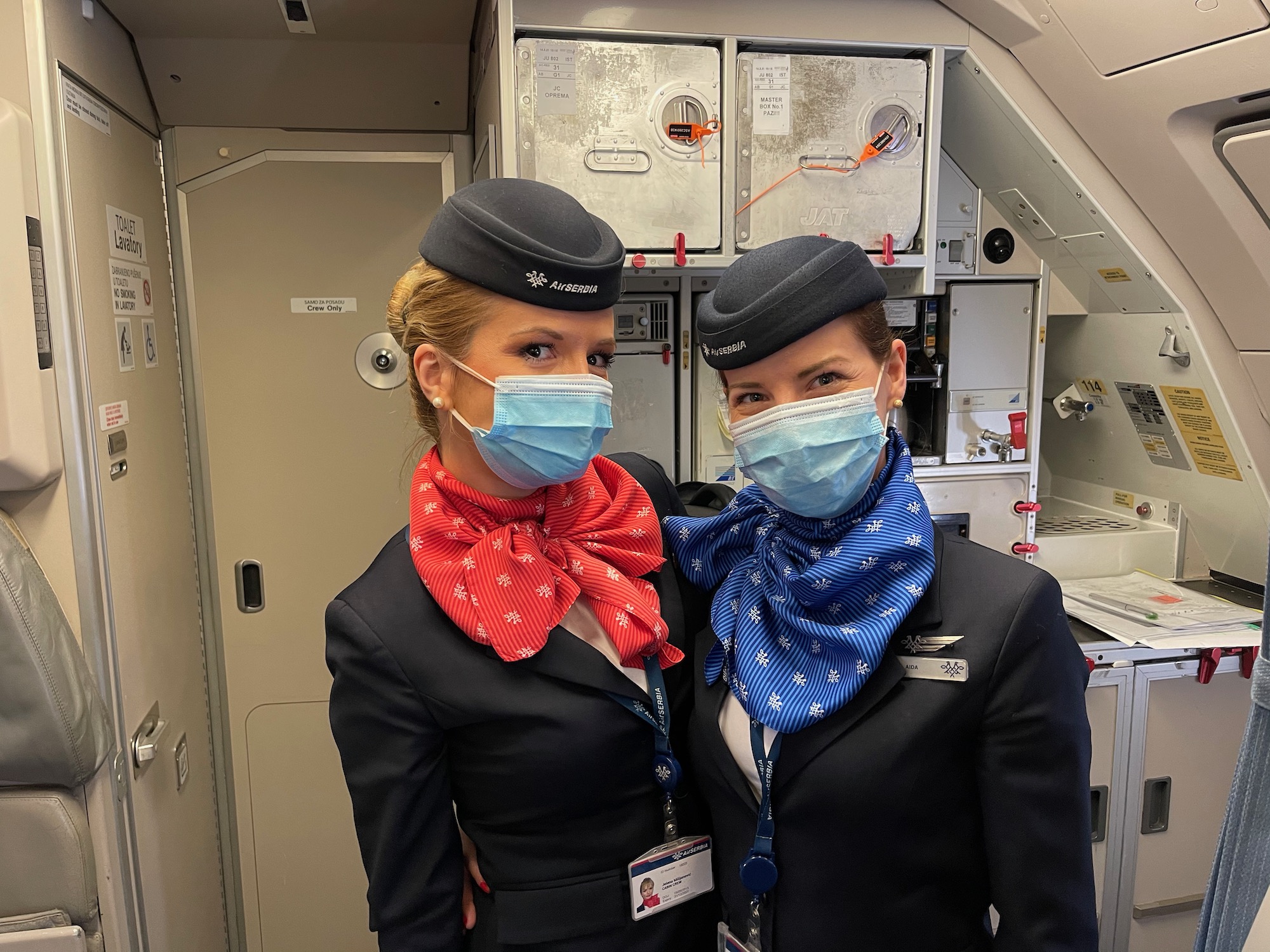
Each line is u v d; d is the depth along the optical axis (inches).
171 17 72.1
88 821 59.8
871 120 70.4
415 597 39.6
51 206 56.1
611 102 66.3
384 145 85.4
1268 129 60.4
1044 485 112.1
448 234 36.5
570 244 36.3
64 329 57.0
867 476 36.8
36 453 54.7
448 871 40.6
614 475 45.3
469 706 38.0
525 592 38.0
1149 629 77.2
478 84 79.7
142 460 72.6
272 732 91.8
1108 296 86.0
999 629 35.2
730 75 67.7
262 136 83.4
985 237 82.3
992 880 36.5
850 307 34.7
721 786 39.4
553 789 38.7
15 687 54.1
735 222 69.8
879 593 36.0
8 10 54.9
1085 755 35.7
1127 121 68.6
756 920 38.4
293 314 86.4
